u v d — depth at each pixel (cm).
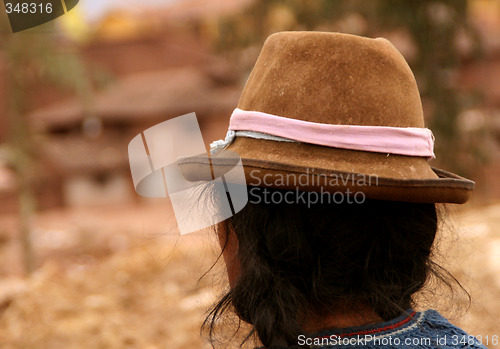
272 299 183
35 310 809
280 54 199
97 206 4394
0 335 766
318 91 191
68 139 4606
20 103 1581
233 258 201
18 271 1684
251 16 1798
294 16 1684
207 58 5281
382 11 1591
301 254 185
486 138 1775
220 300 211
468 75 3042
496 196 2294
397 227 191
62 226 2580
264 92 197
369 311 192
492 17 4028
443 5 1609
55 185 4294
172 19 5412
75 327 777
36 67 1528
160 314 783
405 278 193
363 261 187
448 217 244
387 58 197
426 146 198
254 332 188
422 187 183
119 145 4519
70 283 954
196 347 680
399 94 196
